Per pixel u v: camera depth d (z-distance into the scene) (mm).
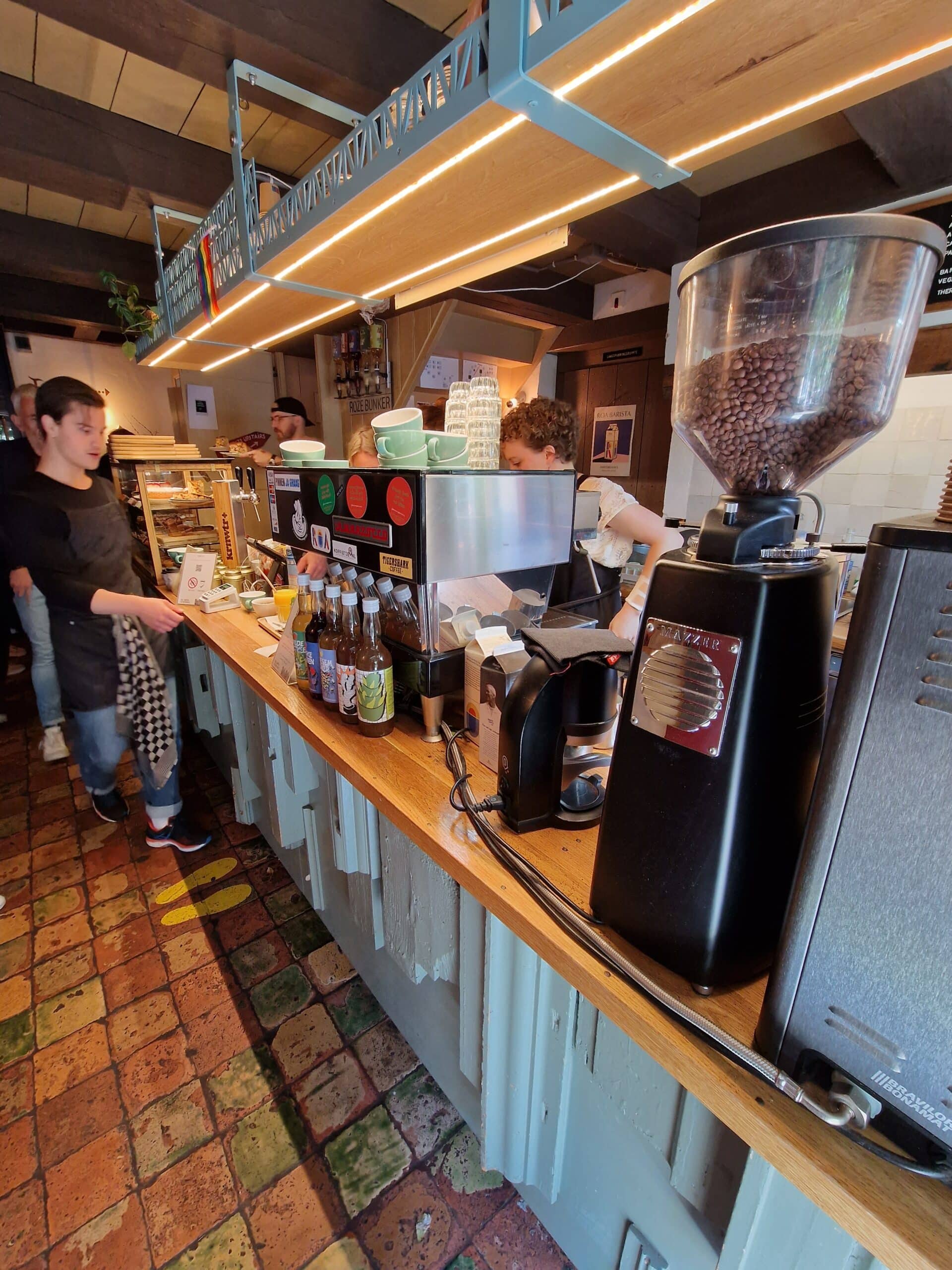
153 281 4176
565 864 784
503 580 1208
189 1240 1164
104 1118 1377
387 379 4035
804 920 475
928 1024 413
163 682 2145
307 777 1633
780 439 531
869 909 436
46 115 2379
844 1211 441
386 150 1033
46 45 2098
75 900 2053
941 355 2283
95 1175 1269
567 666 781
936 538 375
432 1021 1364
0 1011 1645
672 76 753
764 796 545
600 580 1801
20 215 3625
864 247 457
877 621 410
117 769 2713
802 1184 466
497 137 915
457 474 1034
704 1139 749
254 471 2500
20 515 1843
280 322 2305
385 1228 1188
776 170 2506
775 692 524
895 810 414
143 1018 1626
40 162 2424
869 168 2260
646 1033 574
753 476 558
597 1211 1011
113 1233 1175
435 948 1200
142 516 2838
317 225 1304
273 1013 1645
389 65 1890
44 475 1869
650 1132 829
